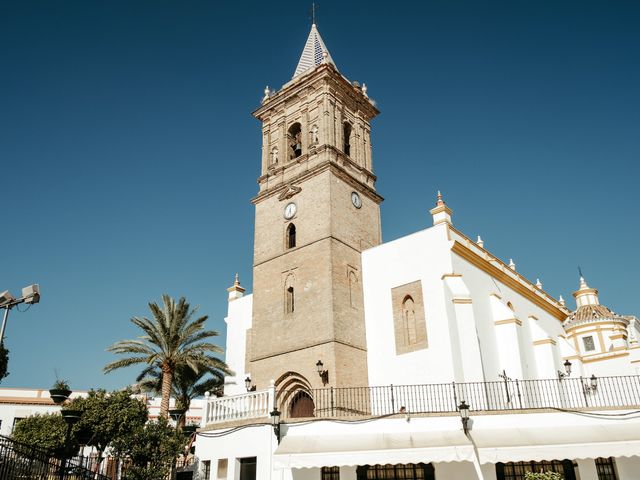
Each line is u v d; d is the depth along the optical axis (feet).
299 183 120.67
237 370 125.80
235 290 136.46
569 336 155.63
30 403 174.29
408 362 99.96
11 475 60.13
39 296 72.79
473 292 106.42
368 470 75.20
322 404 95.91
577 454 66.44
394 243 110.83
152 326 125.08
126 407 109.81
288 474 73.87
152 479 79.51
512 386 96.63
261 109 137.69
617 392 87.30
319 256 109.50
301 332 106.11
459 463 72.28
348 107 134.62
